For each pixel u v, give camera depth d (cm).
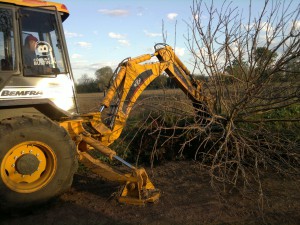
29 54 469
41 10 483
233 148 556
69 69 498
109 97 546
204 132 573
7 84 444
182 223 400
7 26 454
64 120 494
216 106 595
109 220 413
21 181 432
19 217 425
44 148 440
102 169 474
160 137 654
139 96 603
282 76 547
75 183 548
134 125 664
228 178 504
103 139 533
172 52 626
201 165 532
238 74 566
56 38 493
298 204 441
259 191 451
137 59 575
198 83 616
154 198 457
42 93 470
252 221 399
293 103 545
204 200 461
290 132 643
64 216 426
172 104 586
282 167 546
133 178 457
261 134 562
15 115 468
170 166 623
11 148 416
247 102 548
